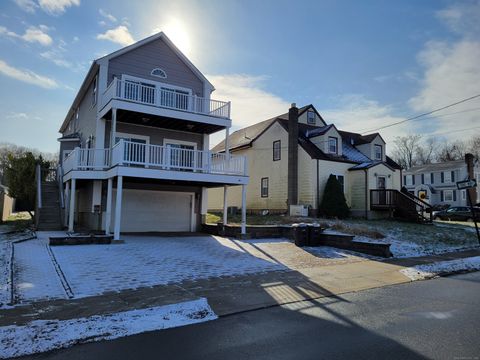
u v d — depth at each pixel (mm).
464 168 43375
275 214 24969
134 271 8750
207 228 18094
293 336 4820
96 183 16062
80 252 10844
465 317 5695
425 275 9242
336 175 24156
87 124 19266
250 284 7871
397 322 5434
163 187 18344
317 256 11789
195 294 6918
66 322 5090
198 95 19062
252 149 28344
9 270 8203
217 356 4148
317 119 29516
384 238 15305
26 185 19125
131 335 4785
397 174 26734
